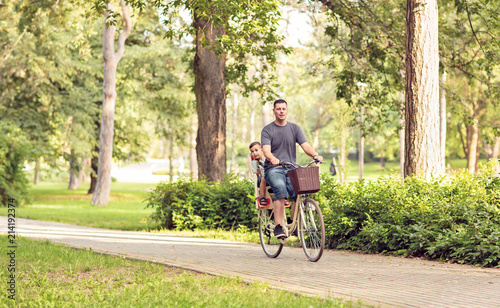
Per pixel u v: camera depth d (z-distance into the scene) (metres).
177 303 4.66
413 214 8.30
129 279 6.07
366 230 8.39
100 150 27.80
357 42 15.66
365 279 5.91
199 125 14.74
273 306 4.54
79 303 4.84
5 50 28.28
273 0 11.78
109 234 11.99
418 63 9.84
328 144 57.81
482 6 12.90
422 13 9.84
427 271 6.41
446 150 57.31
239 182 13.02
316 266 6.89
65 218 18.94
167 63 33.84
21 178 24.23
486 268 6.63
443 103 33.66
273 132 7.48
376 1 14.84
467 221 7.89
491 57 14.05
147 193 13.66
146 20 32.16
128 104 34.78
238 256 8.03
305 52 34.69
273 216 8.15
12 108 30.27
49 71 29.19
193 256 7.99
